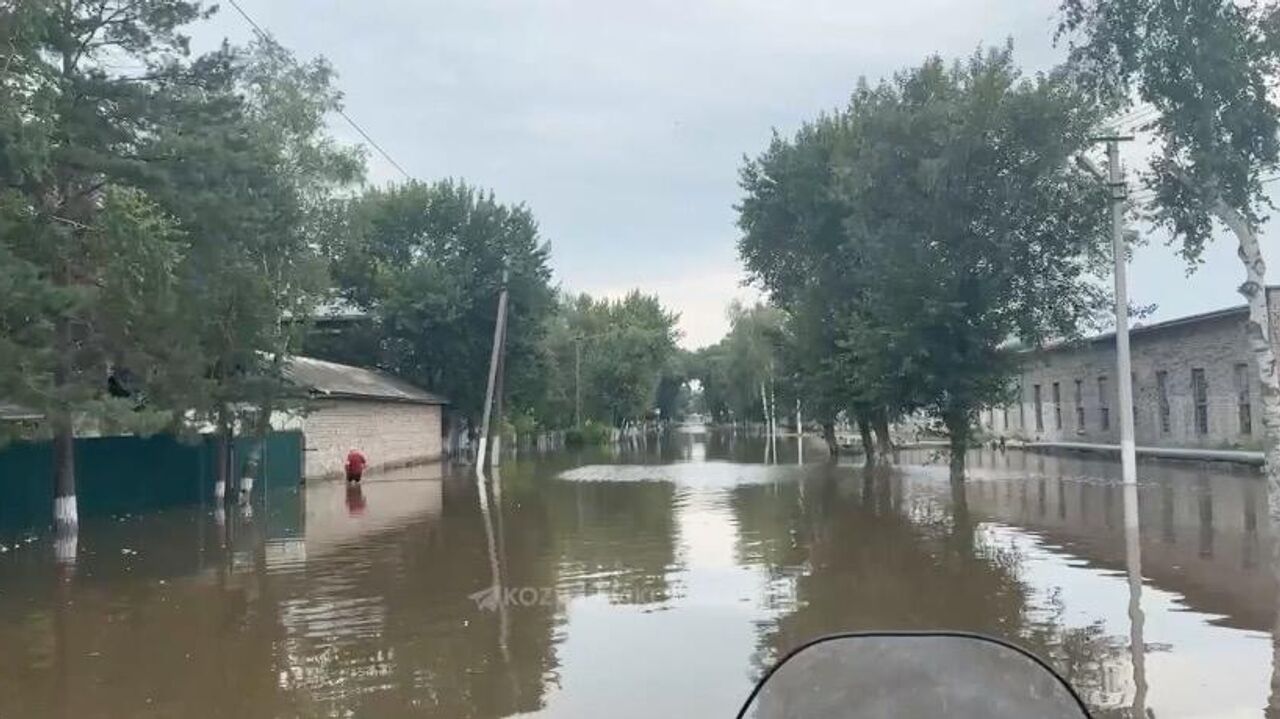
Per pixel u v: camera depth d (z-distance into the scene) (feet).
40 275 55.52
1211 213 47.78
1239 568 42.65
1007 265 79.97
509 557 52.01
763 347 238.07
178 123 67.46
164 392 65.26
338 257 135.13
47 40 60.64
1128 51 46.34
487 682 27.76
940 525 60.08
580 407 274.57
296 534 65.10
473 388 187.32
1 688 28.55
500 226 189.26
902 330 81.87
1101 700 24.34
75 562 54.13
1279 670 26.84
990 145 78.13
